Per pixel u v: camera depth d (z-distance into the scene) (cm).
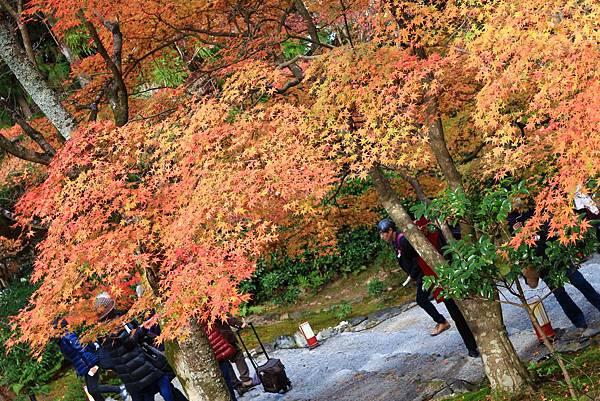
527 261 534
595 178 484
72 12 696
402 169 658
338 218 934
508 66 489
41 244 572
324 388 859
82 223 542
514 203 575
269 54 744
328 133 583
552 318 806
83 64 833
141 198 543
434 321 975
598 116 425
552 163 534
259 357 1123
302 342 1120
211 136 550
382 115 557
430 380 756
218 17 796
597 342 667
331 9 744
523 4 471
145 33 792
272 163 520
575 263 558
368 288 1270
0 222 1462
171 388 755
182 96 728
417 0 603
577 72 447
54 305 556
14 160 895
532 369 639
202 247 496
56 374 1259
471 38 527
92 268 541
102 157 605
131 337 666
